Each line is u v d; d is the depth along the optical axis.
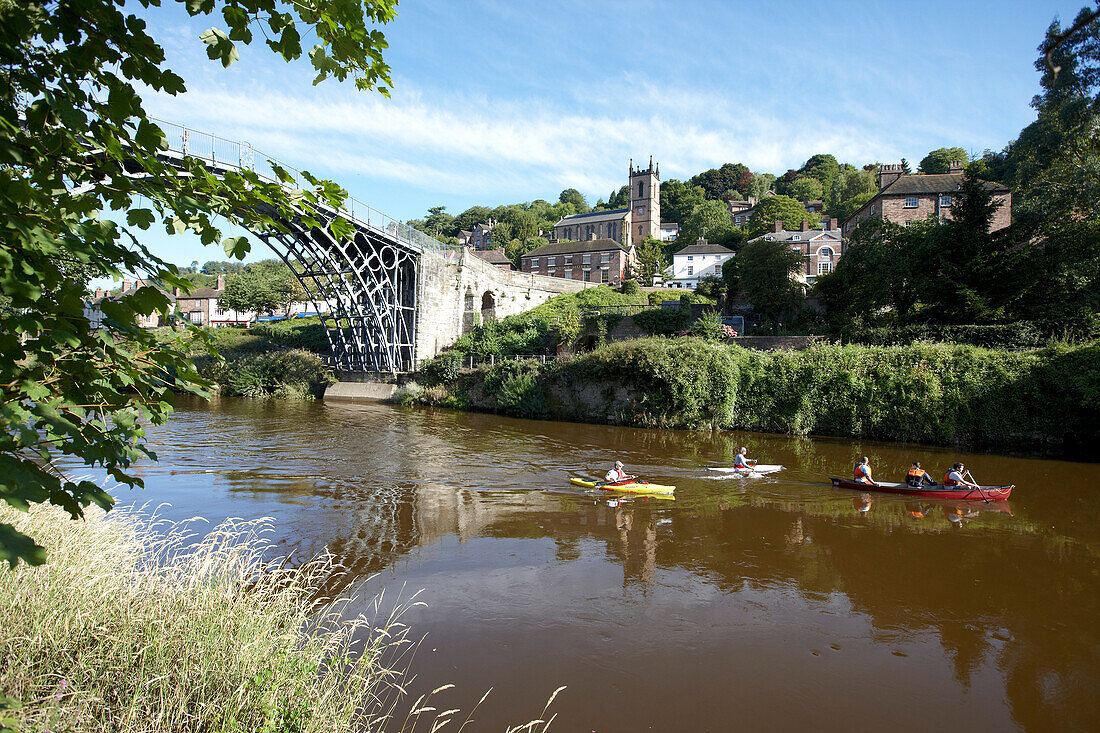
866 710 6.82
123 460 3.42
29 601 5.30
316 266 35.69
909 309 32.09
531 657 7.66
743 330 39.03
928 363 25.41
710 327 33.88
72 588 5.70
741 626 8.75
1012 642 8.48
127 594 6.03
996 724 6.66
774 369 27.95
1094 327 24.83
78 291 3.04
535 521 13.52
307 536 11.84
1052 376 23.19
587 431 27.95
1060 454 22.80
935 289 30.33
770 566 11.11
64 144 3.09
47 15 2.92
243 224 3.75
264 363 42.69
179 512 12.88
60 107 2.82
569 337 38.97
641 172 100.94
